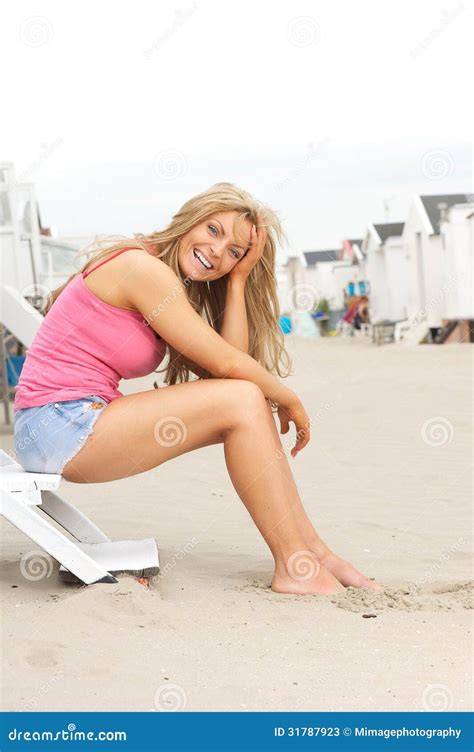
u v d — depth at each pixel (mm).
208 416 3928
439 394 12211
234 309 4309
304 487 6797
